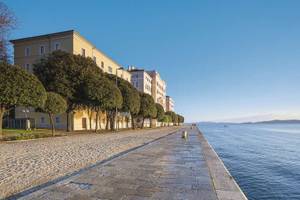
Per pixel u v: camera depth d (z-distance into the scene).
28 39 49.47
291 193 12.63
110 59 63.09
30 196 5.75
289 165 21.09
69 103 38.84
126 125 72.06
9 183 7.27
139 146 18.91
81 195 5.88
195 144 21.11
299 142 47.09
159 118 85.88
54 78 37.00
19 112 45.69
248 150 32.34
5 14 38.50
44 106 27.36
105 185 6.81
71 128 44.25
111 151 15.34
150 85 109.69
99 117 54.62
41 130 36.88
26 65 49.91
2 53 40.38
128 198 5.72
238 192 6.28
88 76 38.50
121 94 45.28
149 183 7.11
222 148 34.16
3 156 12.60
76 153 14.10
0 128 23.20
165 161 11.20
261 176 16.47
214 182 7.30
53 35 47.50
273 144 42.25
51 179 7.91
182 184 7.04
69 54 39.78
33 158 12.01
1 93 22.00
